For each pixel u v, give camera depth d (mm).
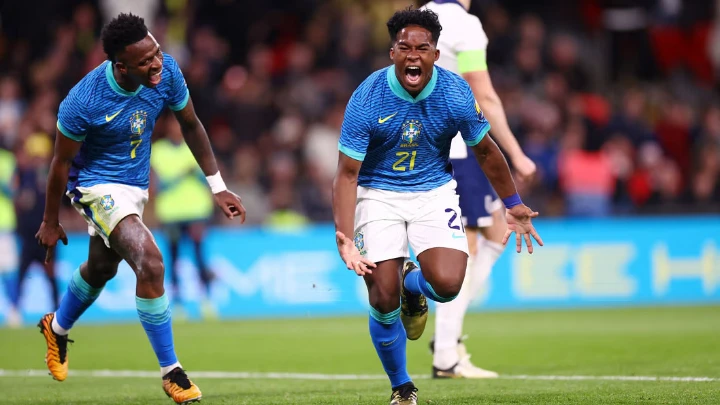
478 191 23016
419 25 16266
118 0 59062
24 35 58469
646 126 56344
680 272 47281
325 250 45531
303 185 49312
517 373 23500
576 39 65062
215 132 54312
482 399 18328
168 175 42656
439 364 22516
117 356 29328
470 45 22219
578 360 26031
